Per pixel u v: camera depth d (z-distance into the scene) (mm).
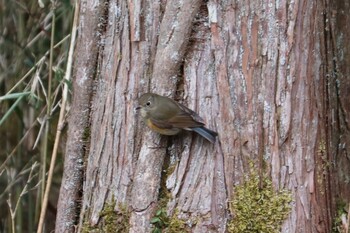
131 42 7922
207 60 7750
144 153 7848
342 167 8758
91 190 8219
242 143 7742
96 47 8266
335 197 8570
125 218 7941
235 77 7734
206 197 7730
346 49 8766
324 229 8172
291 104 7824
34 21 11914
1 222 13086
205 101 7754
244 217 7738
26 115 12156
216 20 7707
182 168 7801
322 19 8172
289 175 7852
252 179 7750
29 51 11984
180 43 7719
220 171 7738
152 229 7820
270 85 7770
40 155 12062
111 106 8047
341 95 8734
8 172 12078
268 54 7762
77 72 8391
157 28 7871
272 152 7797
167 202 7820
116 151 8008
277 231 7793
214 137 7559
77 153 8492
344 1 8734
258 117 7762
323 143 8148
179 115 7535
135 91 7918
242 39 7734
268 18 7750
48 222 12812
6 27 12094
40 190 11711
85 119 8422
